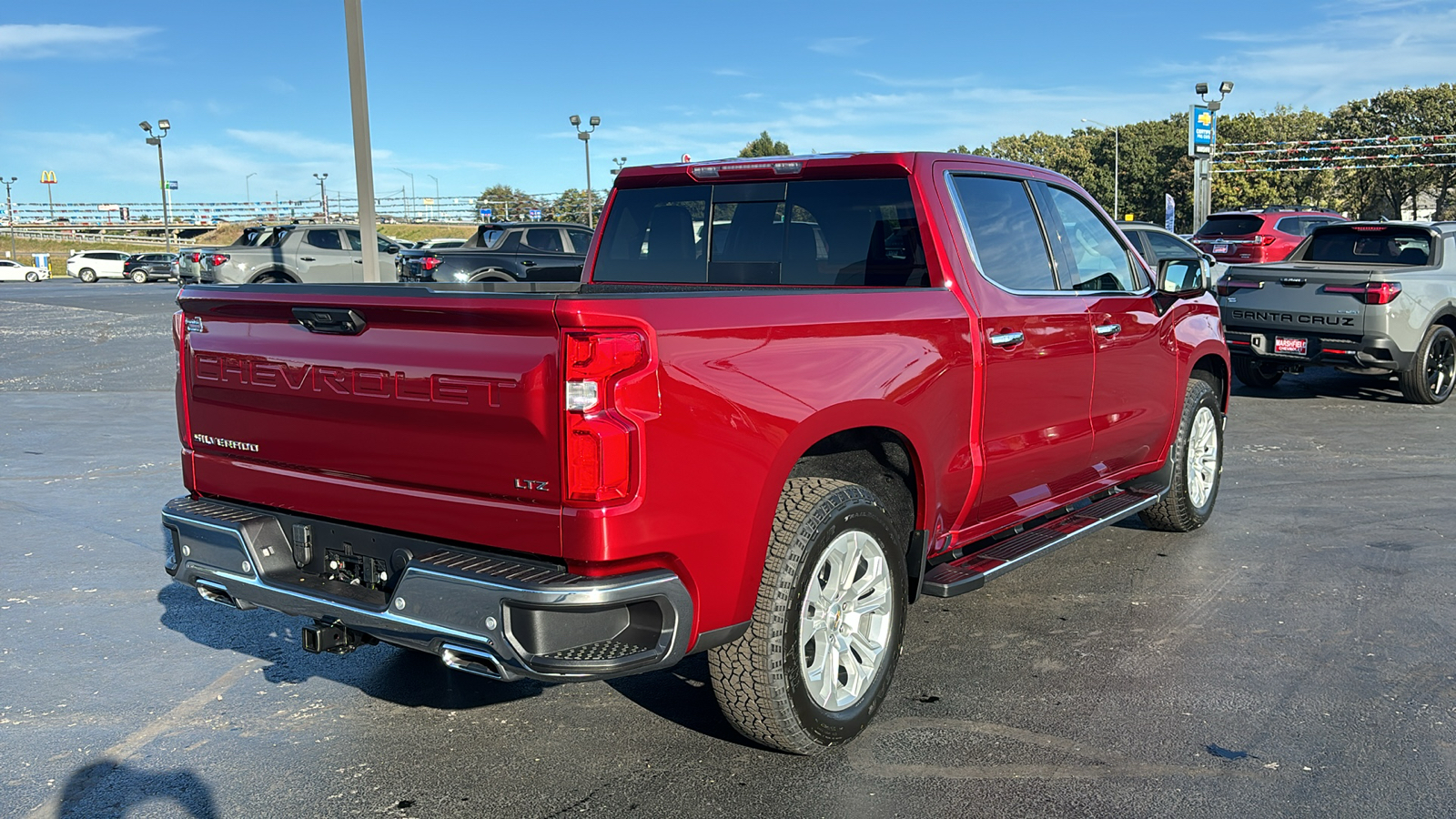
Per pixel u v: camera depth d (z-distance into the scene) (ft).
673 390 9.20
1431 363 35.65
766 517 10.12
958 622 15.38
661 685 13.29
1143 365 17.25
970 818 9.97
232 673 13.74
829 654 11.17
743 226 14.99
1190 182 283.18
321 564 10.98
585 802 10.37
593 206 240.94
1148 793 10.42
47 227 256.73
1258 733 11.73
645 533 9.05
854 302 11.37
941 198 13.52
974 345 13.01
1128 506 17.10
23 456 27.61
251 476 11.31
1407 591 16.63
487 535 9.39
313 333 10.49
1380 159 240.12
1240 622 15.26
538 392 8.86
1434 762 11.03
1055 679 13.28
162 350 54.19
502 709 12.62
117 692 13.12
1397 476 24.89
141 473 25.52
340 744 11.68
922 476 12.30
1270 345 36.32
